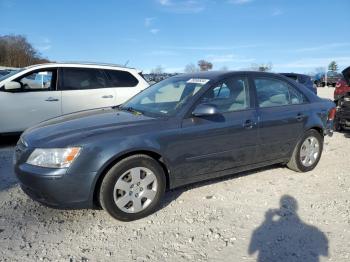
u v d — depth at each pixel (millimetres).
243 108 4742
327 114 5723
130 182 3838
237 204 4344
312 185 5020
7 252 3279
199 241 3500
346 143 7738
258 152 4875
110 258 3215
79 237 3564
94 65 8062
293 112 5219
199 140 4250
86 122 4133
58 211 4117
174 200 4426
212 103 4457
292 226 3809
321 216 4043
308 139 5492
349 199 4527
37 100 7434
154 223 3855
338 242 3488
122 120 4125
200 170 4363
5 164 5887
